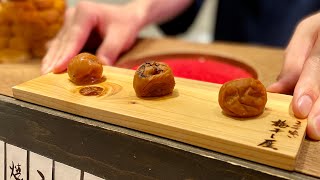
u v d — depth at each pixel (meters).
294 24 0.77
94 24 0.50
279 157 0.24
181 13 0.80
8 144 0.35
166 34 0.83
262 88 0.29
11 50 0.47
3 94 0.36
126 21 0.55
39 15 0.47
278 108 0.31
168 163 0.28
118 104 0.31
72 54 0.44
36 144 0.34
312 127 0.28
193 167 0.27
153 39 0.61
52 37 0.49
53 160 0.33
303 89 0.31
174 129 0.27
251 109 0.28
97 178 0.31
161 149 0.28
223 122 0.28
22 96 0.34
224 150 0.26
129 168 0.29
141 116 0.29
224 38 0.84
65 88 0.34
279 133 0.27
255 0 0.79
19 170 0.35
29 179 0.35
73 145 0.32
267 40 0.81
